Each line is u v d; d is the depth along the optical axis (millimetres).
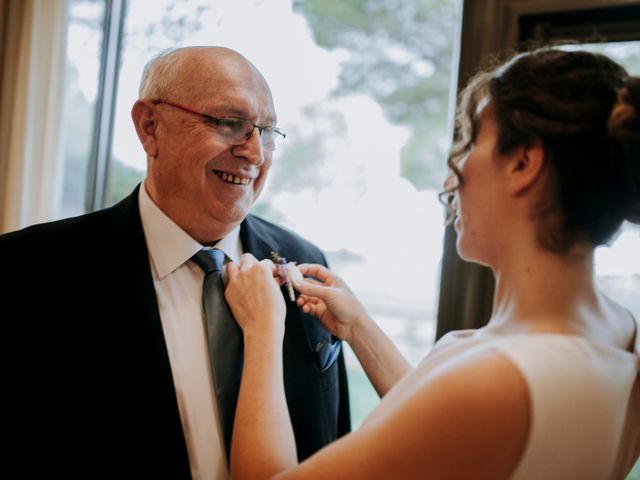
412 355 2324
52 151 2322
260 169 1242
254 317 1063
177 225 1203
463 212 806
